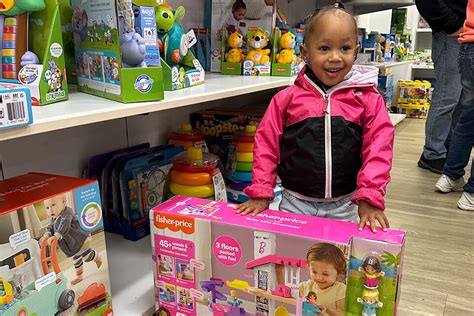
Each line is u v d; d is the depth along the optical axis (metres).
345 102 1.10
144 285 1.10
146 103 0.92
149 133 1.58
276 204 1.54
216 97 1.14
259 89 1.32
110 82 0.93
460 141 2.11
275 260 0.86
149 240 1.35
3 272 0.72
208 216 0.93
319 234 0.84
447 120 2.45
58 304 0.82
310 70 1.14
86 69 1.02
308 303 0.86
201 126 1.77
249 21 1.67
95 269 0.89
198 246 0.93
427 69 4.96
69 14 1.10
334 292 0.84
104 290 0.92
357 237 0.84
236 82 1.39
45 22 0.86
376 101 1.10
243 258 0.89
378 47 3.36
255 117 1.69
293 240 0.84
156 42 0.99
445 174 2.21
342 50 1.07
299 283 0.85
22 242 0.75
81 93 1.04
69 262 0.83
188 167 1.32
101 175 1.37
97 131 1.37
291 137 1.13
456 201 2.10
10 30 0.85
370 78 1.11
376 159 1.02
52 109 0.81
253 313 0.91
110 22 0.89
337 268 0.82
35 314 0.78
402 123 4.06
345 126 1.09
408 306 1.23
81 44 1.03
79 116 0.76
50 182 0.87
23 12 0.85
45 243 0.78
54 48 0.87
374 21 3.84
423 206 2.03
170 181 1.37
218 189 1.35
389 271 0.83
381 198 0.96
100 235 0.90
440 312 1.21
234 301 0.92
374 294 0.85
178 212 0.95
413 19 4.64
